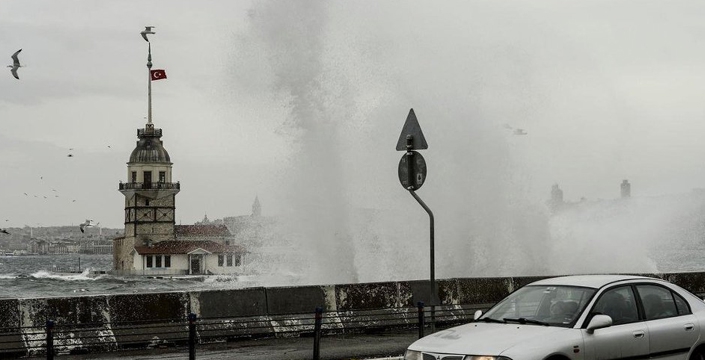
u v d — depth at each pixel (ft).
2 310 51.08
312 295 61.67
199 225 609.01
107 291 336.08
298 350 53.11
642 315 36.86
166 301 56.03
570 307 35.86
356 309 63.21
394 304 64.95
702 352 38.22
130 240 592.19
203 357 50.26
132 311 54.90
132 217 590.14
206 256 587.68
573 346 33.63
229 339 57.41
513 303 37.91
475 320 37.83
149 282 482.69
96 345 52.70
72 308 53.21
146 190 584.81
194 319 47.32
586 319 35.04
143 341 54.24
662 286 38.63
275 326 59.41
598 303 35.86
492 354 32.19
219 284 456.86
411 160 49.39
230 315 57.98
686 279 80.79
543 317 35.99
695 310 38.70
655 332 36.50
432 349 33.78
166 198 592.19
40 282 428.97
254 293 59.41
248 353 51.85
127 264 591.37
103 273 624.59
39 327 51.62
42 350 51.06
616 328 35.55
